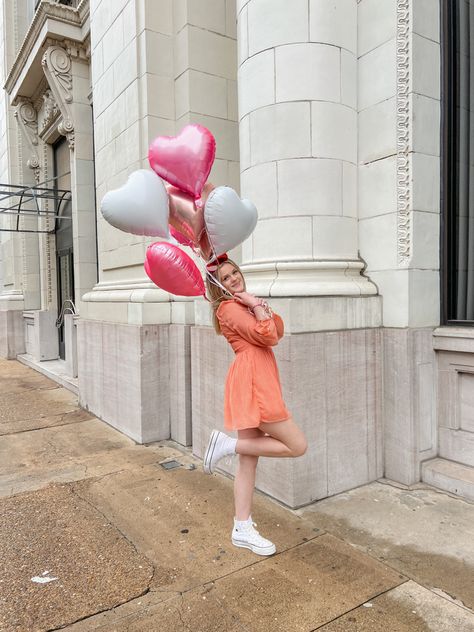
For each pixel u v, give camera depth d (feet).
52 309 36.60
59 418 20.51
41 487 13.03
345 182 12.69
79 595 8.31
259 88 12.49
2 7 39.24
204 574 8.85
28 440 17.42
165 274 8.70
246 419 8.58
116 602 8.11
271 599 8.09
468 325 12.35
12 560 9.42
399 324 12.35
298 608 7.85
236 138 18.10
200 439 14.85
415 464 12.39
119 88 18.72
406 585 8.38
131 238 18.31
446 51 12.49
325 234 12.34
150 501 12.01
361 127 12.99
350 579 8.57
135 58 17.40
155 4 17.10
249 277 12.84
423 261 12.38
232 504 11.79
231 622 7.58
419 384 12.38
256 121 12.60
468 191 12.94
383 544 9.69
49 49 26.40
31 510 11.57
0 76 40.57
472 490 11.36
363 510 11.11
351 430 12.16
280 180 12.27
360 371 12.27
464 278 13.05
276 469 11.67
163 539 10.16
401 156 12.08
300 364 11.18
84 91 27.63
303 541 9.84
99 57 20.65
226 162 17.81
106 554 9.59
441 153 12.62
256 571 8.89
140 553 9.62
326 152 12.25
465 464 12.30
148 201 8.15
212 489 12.69
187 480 13.33
